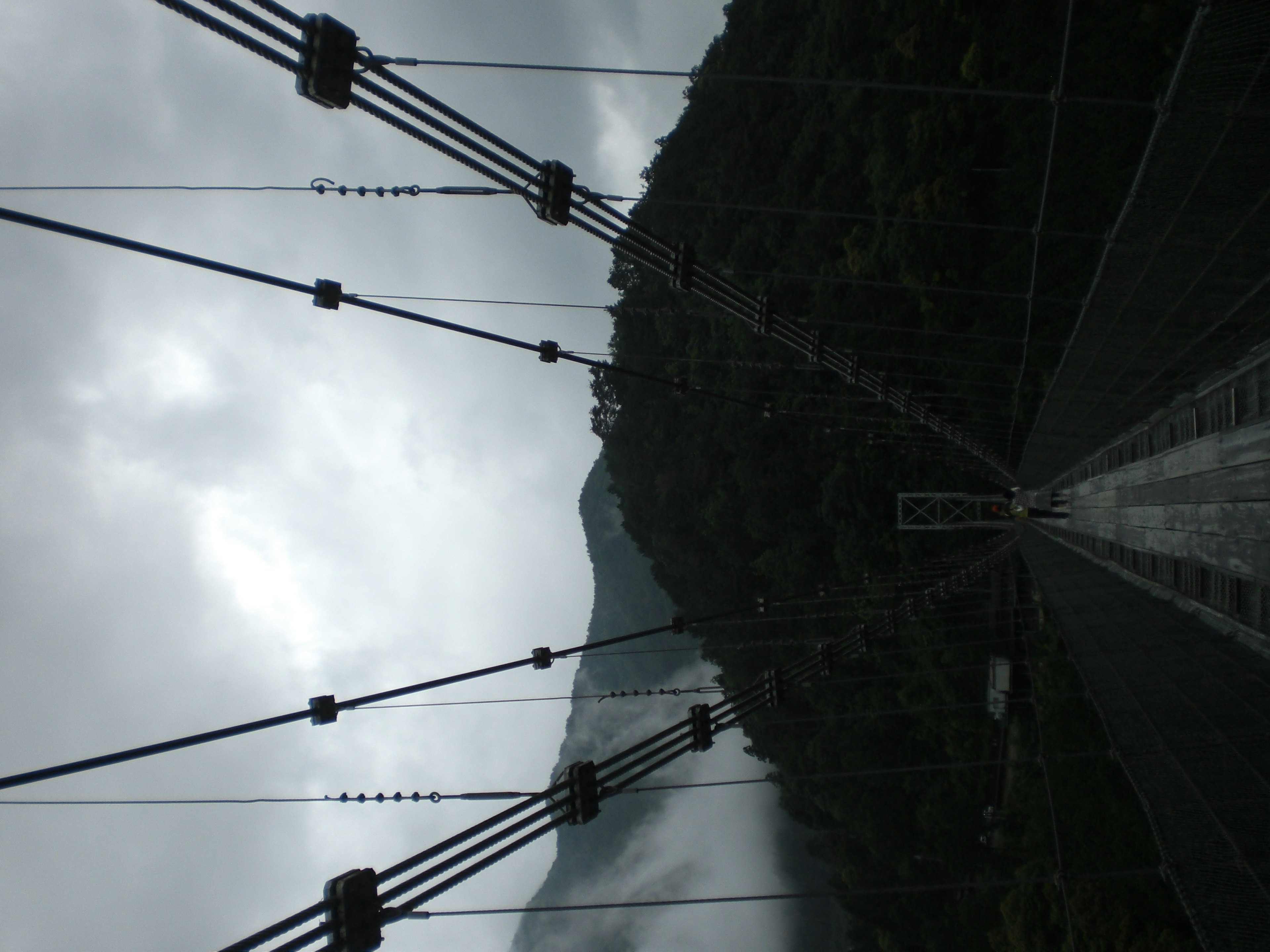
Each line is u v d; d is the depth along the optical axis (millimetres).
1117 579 25422
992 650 35656
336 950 7191
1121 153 23312
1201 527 19125
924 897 38875
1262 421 16172
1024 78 25000
